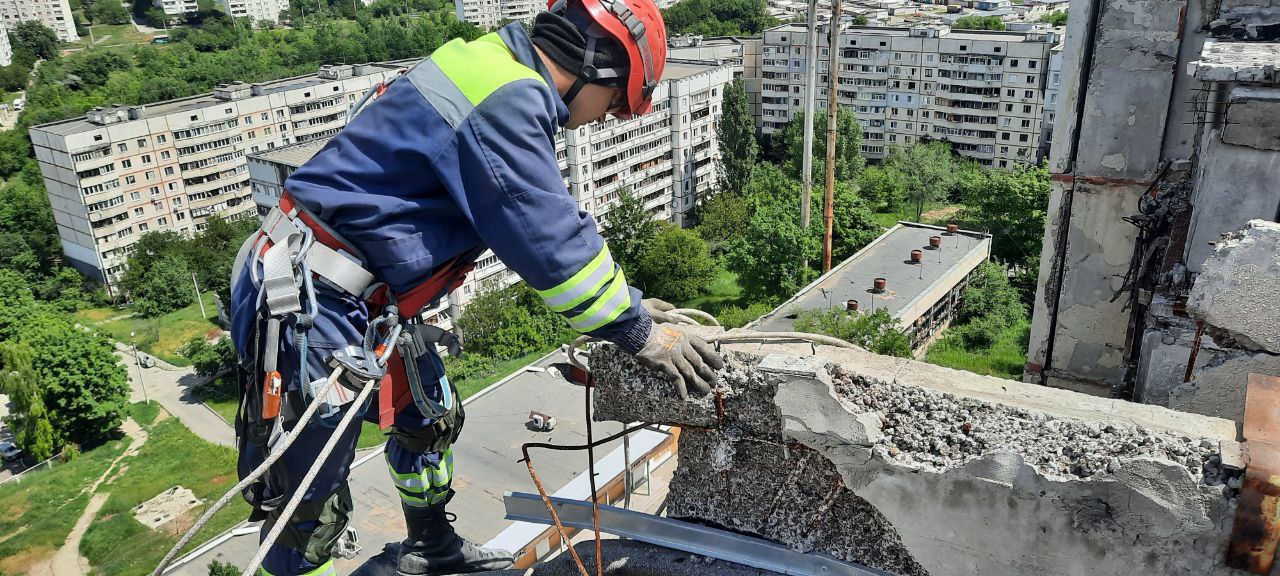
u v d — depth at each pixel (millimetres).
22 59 117688
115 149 56188
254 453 2887
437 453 3254
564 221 2508
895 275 36969
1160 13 8055
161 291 52938
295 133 64438
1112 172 8773
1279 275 4062
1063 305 9516
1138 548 2385
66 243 59250
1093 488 2375
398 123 2543
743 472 2965
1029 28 65062
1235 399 4340
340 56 106750
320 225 2631
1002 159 62000
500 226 2510
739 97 56125
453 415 3160
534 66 2648
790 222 42375
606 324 2580
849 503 2834
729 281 47312
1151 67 8250
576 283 2523
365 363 2602
